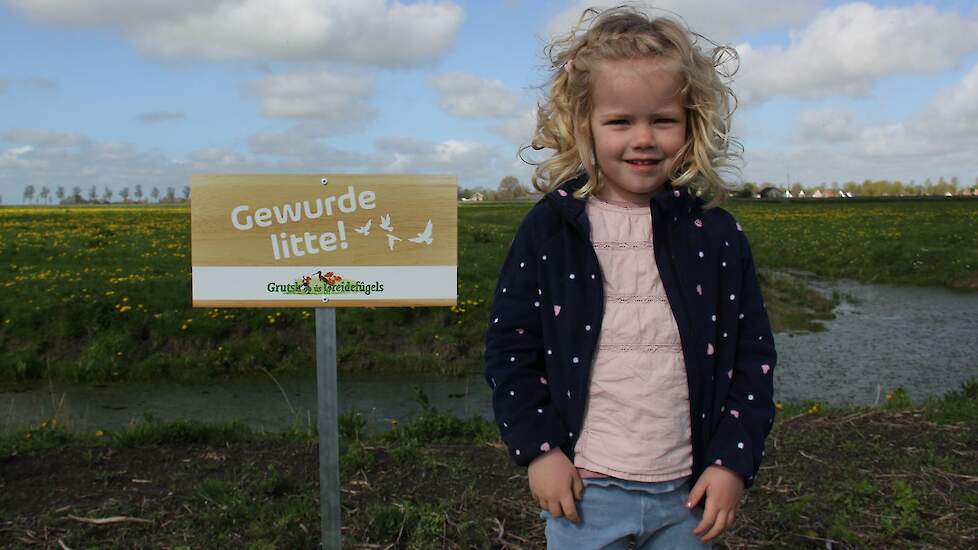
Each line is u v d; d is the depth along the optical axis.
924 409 5.18
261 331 10.34
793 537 3.18
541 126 1.88
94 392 8.59
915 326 13.22
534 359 1.74
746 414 1.67
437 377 9.35
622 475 1.65
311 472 3.99
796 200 58.81
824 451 4.27
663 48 1.66
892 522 3.28
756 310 1.75
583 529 1.68
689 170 1.71
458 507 3.47
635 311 1.69
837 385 9.19
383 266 2.60
